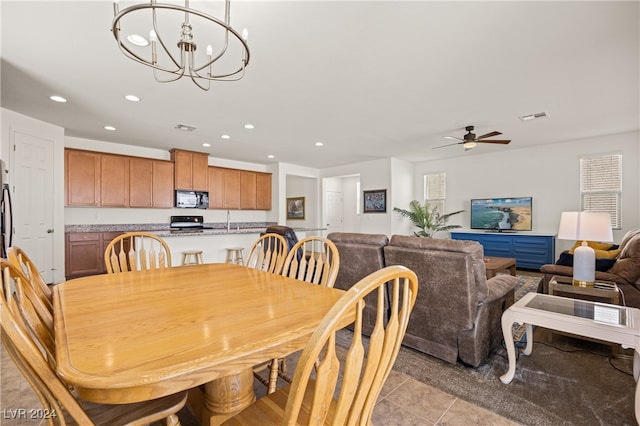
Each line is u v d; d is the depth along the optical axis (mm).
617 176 5129
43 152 4172
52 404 819
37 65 2674
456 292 2139
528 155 6066
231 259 5316
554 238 5562
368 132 4887
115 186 5461
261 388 1952
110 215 5750
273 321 1112
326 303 1331
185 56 2441
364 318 2699
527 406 1767
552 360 2322
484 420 1647
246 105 3664
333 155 6789
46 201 4180
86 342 932
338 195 9469
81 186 5113
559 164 5715
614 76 2934
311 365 630
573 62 2666
